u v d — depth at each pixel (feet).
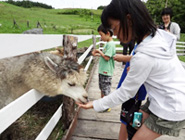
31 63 6.75
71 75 6.93
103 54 10.84
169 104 4.76
